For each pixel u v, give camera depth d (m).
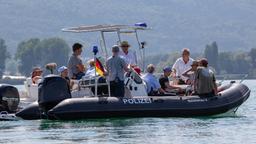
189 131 29.17
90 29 36.22
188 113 33.34
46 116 33.06
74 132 29.12
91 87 34.09
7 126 31.36
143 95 34.09
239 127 30.31
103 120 32.41
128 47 35.72
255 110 39.00
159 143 26.48
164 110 33.03
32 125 31.45
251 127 30.28
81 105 32.28
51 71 35.72
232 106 34.31
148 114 32.94
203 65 34.16
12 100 34.19
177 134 28.42
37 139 27.61
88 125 31.03
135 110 32.72
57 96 32.62
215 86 34.06
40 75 36.62
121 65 33.41
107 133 28.77
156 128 30.00
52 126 31.00
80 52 35.06
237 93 34.88
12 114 33.50
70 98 32.81
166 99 33.28
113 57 33.44
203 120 32.59
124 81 33.88
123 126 30.61
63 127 30.64
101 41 36.56
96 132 29.05
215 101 33.81
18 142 27.05
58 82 32.72
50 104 32.69
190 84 35.91
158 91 34.53
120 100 32.75
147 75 34.66
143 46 37.38
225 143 26.38
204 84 33.91
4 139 27.77
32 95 36.00
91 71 34.66
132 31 37.41
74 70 34.91
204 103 33.59
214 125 30.94
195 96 33.75
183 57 36.50
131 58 35.72
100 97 32.81
